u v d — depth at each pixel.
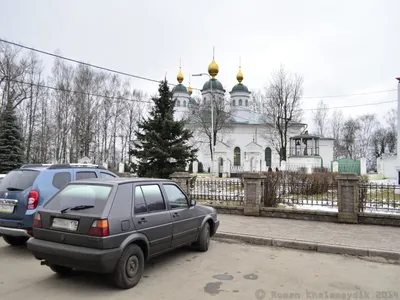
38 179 6.30
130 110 49.41
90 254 4.11
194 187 12.93
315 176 14.98
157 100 16.83
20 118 37.41
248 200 10.53
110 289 4.43
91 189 4.78
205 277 4.98
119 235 4.36
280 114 38.81
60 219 4.53
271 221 9.49
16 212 6.06
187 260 5.92
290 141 37.41
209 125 45.00
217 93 49.78
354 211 9.09
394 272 5.37
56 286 4.54
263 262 5.86
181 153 15.85
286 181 13.80
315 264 5.78
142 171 15.95
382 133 71.88
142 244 4.88
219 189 12.80
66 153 40.09
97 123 43.56
